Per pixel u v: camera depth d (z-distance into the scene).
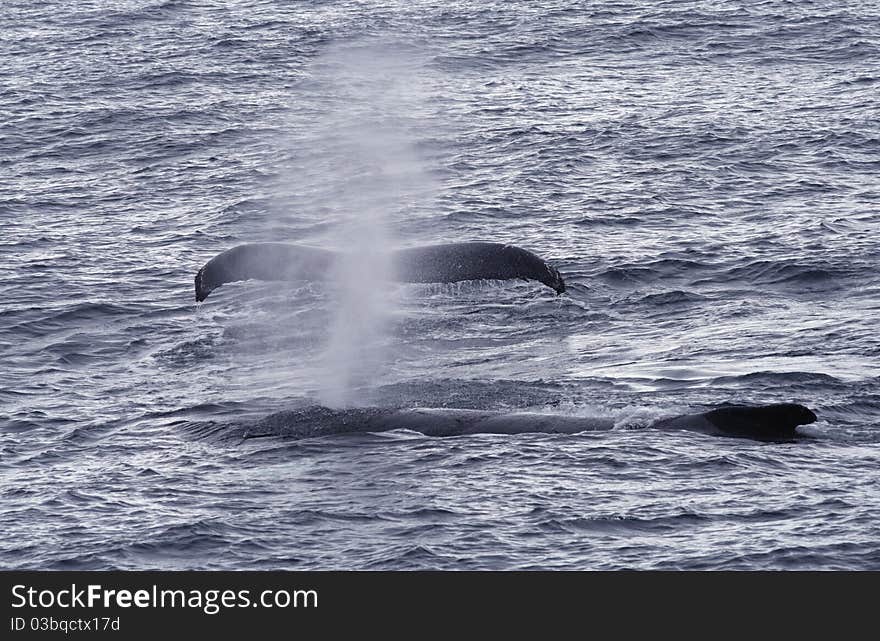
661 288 113.19
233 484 69.50
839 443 72.00
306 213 147.75
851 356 90.44
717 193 149.25
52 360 98.25
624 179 156.50
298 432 75.50
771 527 62.03
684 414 74.75
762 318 102.56
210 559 61.41
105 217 147.75
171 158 176.38
